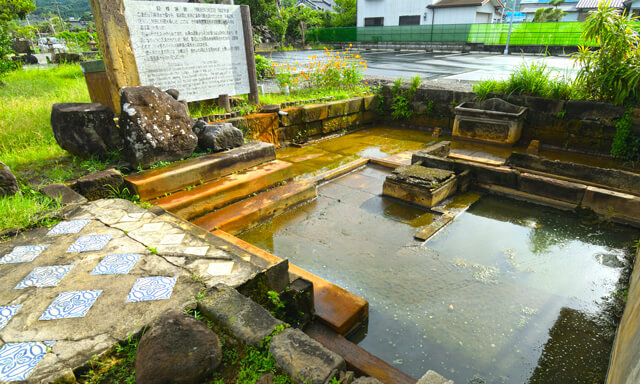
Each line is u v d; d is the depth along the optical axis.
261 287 2.48
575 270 3.57
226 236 3.91
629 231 4.27
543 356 2.61
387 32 25.56
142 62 5.55
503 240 4.12
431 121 8.70
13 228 2.97
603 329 2.84
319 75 9.57
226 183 4.65
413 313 3.01
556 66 13.47
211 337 1.76
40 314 2.06
